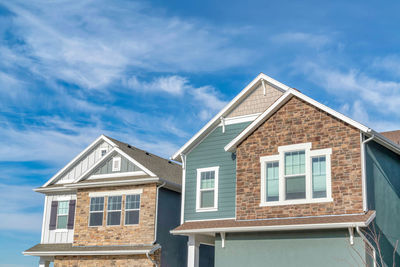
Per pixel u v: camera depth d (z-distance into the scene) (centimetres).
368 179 1797
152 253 2355
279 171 1936
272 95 2195
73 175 2888
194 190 2238
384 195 1898
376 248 1758
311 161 1884
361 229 1692
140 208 2470
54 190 2822
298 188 1884
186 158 2312
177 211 2588
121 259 2438
